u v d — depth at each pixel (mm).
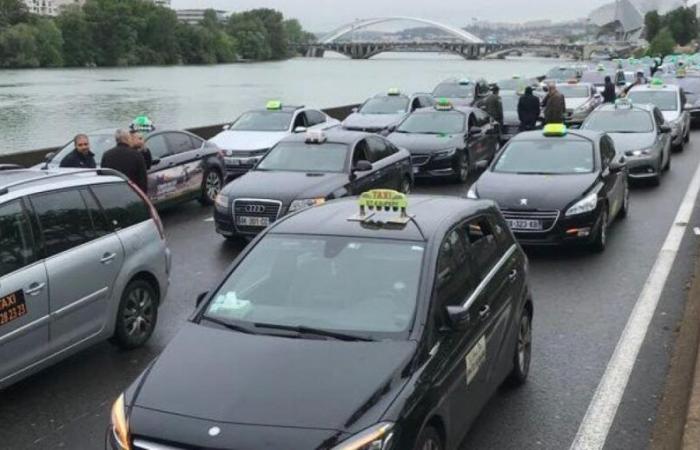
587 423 5855
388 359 4445
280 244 5512
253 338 4758
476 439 5605
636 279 9797
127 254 7402
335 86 85812
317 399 4137
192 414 4109
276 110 21109
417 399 4230
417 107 25609
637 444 5523
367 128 22641
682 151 23234
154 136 14805
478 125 19844
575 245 11008
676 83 33031
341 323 4809
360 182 12805
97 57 133250
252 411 4078
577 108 27219
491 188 11266
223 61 160250
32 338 6336
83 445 5695
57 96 74562
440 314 4875
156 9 144500
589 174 11539
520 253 6570
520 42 185000
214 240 12586
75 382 6828
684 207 14469
